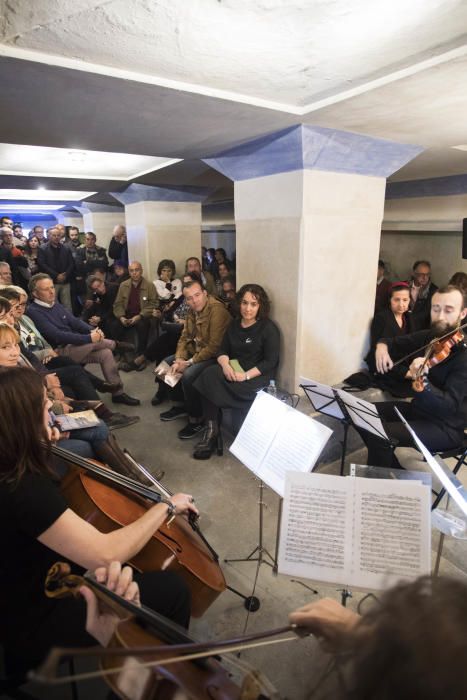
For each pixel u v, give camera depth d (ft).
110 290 18.28
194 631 5.64
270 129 7.92
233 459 9.72
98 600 2.89
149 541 4.84
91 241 23.31
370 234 9.89
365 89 5.75
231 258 32.30
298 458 5.13
